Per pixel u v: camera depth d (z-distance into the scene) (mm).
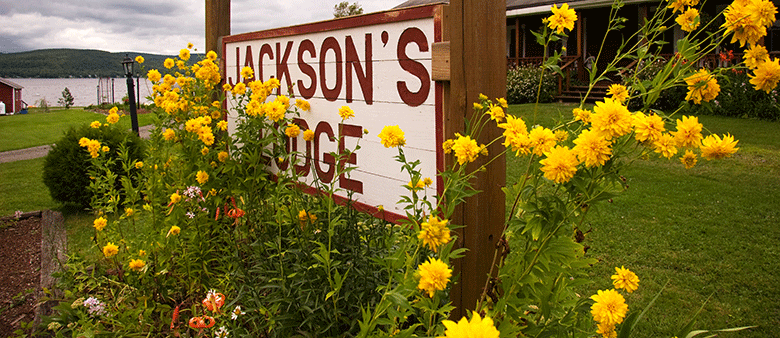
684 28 1627
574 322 1694
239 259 2604
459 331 762
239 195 3252
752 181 6043
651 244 4289
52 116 22250
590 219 4891
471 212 1808
